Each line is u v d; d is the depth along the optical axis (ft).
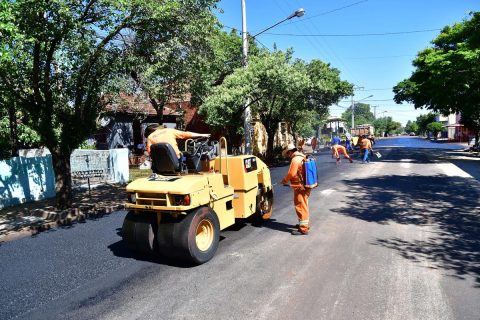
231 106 63.31
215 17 40.81
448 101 87.71
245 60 67.67
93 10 30.19
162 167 21.43
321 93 100.42
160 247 19.65
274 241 22.99
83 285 17.83
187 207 18.92
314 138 113.39
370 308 14.24
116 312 14.88
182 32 36.37
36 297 16.75
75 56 32.55
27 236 27.71
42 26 27.76
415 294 15.33
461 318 13.43
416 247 21.11
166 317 14.23
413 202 33.19
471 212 29.04
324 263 18.98
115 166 51.52
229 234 24.88
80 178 49.19
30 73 31.96
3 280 18.97
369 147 74.74
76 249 23.71
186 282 17.46
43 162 41.98
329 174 54.80
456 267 18.08
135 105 62.69
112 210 35.55
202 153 22.90
